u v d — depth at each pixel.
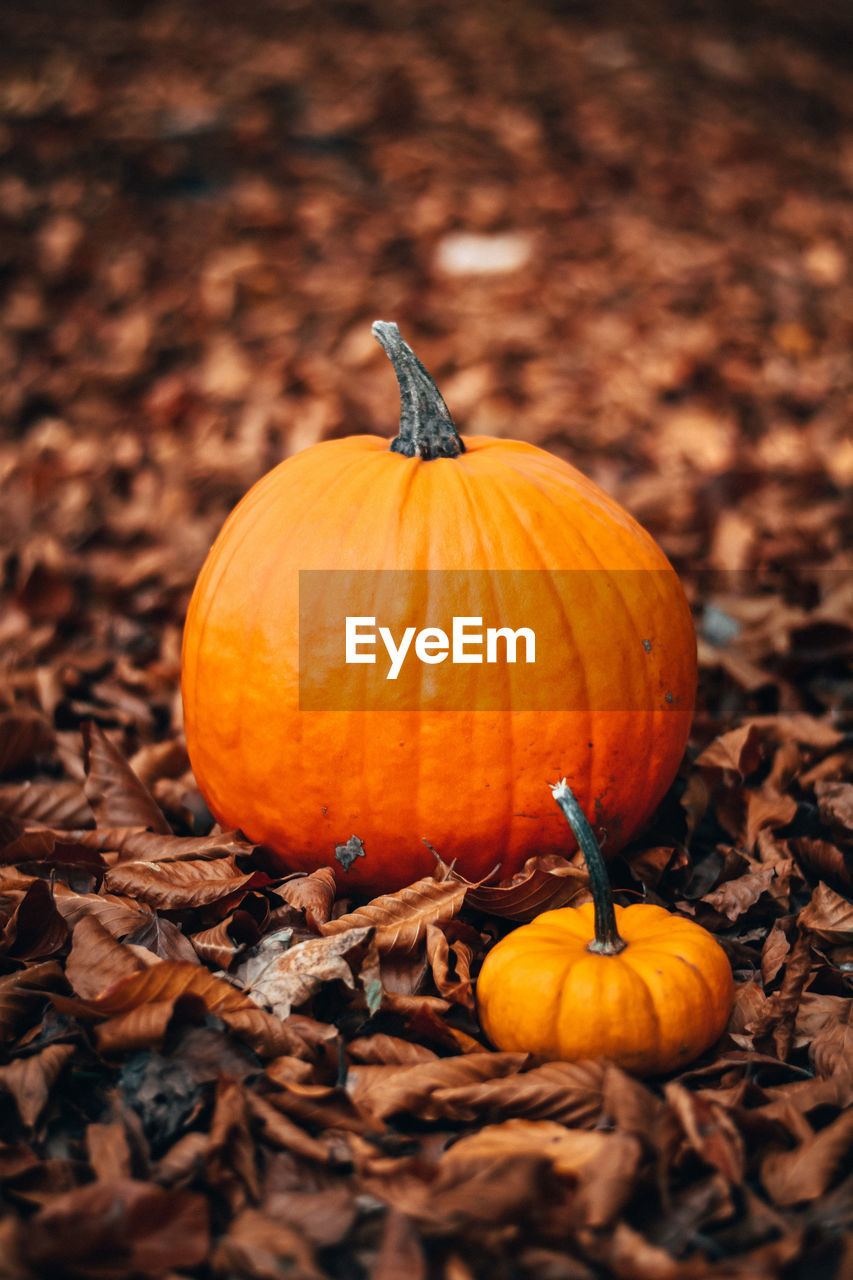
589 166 8.55
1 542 4.50
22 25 10.02
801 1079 1.90
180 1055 1.78
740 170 8.57
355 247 7.44
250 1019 1.82
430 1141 1.72
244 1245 1.46
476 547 2.04
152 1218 1.49
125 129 8.40
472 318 6.61
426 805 2.05
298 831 2.14
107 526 4.66
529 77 9.94
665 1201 1.56
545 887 2.07
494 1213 1.48
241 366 5.99
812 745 2.91
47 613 3.90
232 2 11.02
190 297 6.68
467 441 2.44
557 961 1.79
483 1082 1.74
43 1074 1.75
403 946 1.98
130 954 1.91
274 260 7.18
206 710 2.21
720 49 10.83
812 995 2.00
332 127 8.92
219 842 2.24
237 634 2.12
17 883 2.21
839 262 7.20
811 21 11.93
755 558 4.12
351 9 11.11
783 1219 1.56
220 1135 1.63
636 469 5.06
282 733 2.07
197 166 8.15
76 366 5.93
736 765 2.62
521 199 8.09
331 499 2.12
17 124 8.34
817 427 5.22
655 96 9.72
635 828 2.28
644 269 7.09
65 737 3.06
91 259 6.96
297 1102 1.71
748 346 6.07
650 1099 1.66
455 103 9.42
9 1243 1.42
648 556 2.25
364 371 6.05
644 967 1.78
